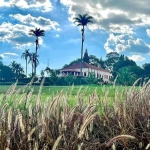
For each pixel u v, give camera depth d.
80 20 78.38
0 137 2.70
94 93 3.84
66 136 2.86
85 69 91.31
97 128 3.59
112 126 3.36
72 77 50.72
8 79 84.81
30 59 82.06
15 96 3.48
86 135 2.97
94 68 92.31
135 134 3.27
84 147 2.91
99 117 3.67
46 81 54.19
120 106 3.69
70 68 91.38
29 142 2.68
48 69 55.72
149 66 74.06
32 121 3.15
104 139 3.33
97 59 106.88
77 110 3.66
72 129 3.03
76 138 2.79
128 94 3.98
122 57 94.25
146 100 4.06
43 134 2.84
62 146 2.82
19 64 88.12
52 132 2.97
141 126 3.30
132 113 3.61
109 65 100.75
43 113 3.10
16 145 2.80
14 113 3.26
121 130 3.25
